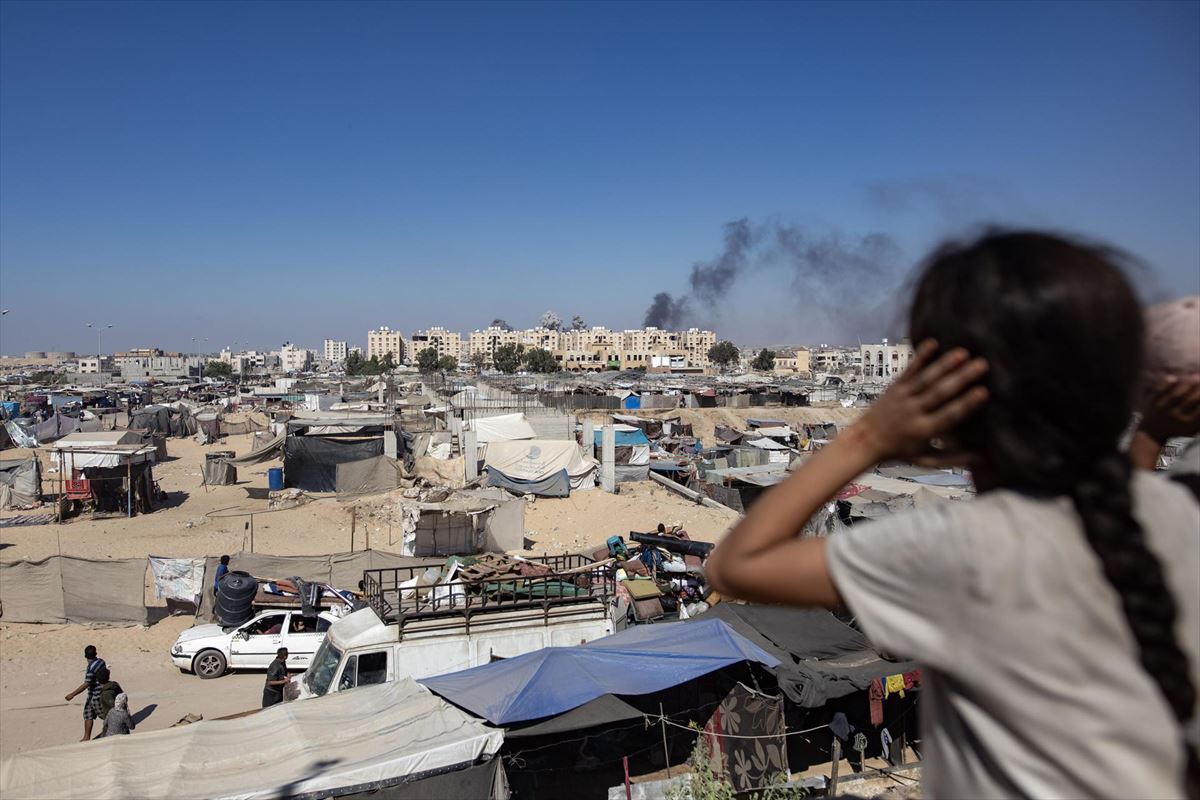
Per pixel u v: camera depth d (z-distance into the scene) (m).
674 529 20.98
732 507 34.62
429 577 15.35
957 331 1.09
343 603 18.81
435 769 9.04
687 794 8.83
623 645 11.88
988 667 1.03
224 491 39.16
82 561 20.67
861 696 12.69
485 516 26.73
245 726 10.06
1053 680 0.99
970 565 1.03
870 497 25.16
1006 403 1.05
